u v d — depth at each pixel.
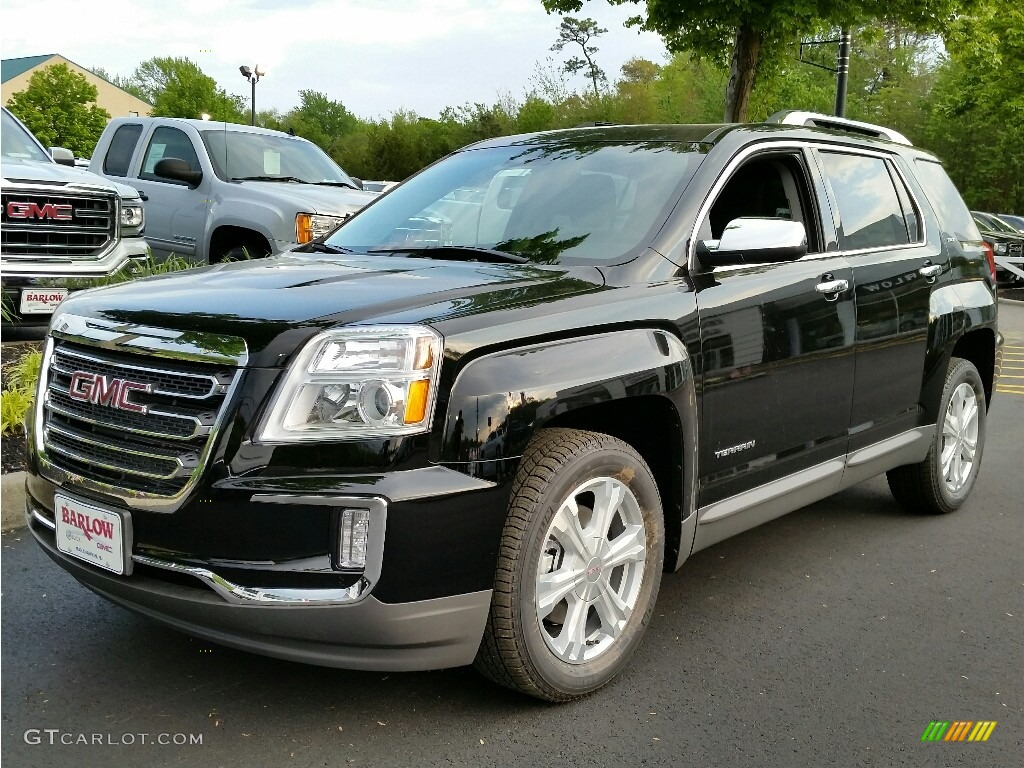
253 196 8.95
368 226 4.07
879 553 4.60
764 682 3.24
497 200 3.87
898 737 2.92
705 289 3.42
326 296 2.84
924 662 3.44
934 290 4.80
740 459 3.60
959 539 4.85
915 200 4.89
